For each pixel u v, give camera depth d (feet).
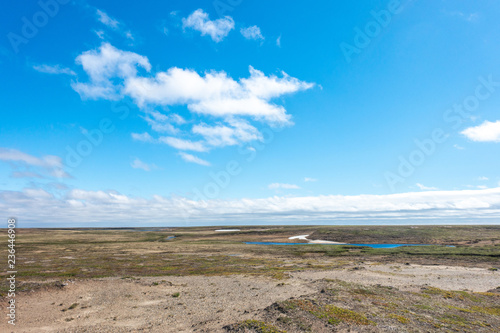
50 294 108.47
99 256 267.18
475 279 157.99
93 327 78.23
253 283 138.00
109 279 140.05
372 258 267.18
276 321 78.28
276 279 147.95
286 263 226.38
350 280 146.51
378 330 71.61
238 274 167.43
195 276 161.48
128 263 220.84
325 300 97.25
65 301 101.55
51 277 155.53
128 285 127.24
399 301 100.63
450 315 86.74
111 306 97.91
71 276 160.25
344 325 74.28
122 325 80.02
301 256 285.64
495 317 86.89
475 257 255.91
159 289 123.65
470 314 88.94
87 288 119.44
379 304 94.63
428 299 105.50
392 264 223.10
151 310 94.12
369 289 117.50
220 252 313.53
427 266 210.59
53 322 81.46
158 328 77.56
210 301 105.09
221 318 84.79
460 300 106.32
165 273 174.81
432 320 81.15
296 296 110.73
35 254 281.74
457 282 149.28
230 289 124.77
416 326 75.46
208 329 75.15
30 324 79.15
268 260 247.70
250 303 101.76
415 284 139.54
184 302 103.71
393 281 146.30
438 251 292.81
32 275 163.02
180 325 79.92
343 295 104.83
